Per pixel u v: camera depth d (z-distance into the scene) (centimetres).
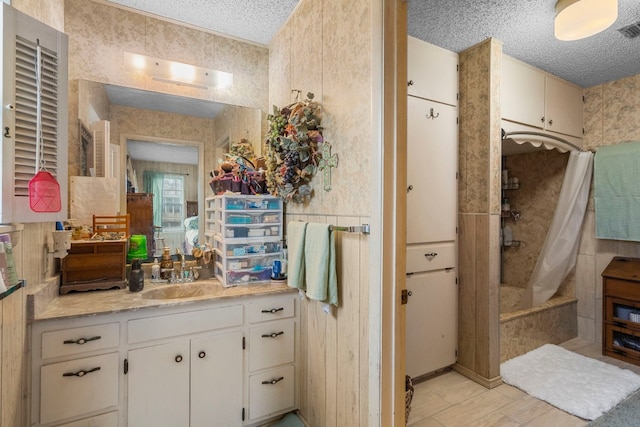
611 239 273
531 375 223
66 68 124
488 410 189
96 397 136
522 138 252
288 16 197
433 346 223
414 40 212
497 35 212
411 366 212
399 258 125
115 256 172
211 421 160
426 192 219
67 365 131
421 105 215
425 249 219
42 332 127
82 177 177
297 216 191
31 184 105
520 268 345
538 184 331
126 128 190
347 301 143
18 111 103
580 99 298
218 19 200
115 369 140
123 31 189
